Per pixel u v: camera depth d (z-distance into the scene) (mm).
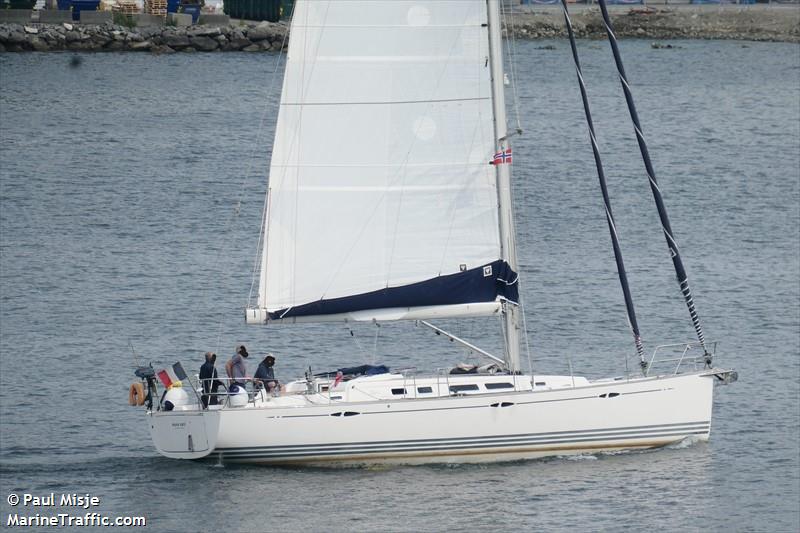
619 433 143375
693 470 141000
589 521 128625
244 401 139875
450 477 138125
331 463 139750
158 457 144625
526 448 141500
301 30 139250
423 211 140625
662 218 153125
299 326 198875
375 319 139750
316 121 140250
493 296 140500
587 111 155000
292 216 140625
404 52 139875
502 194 140000
